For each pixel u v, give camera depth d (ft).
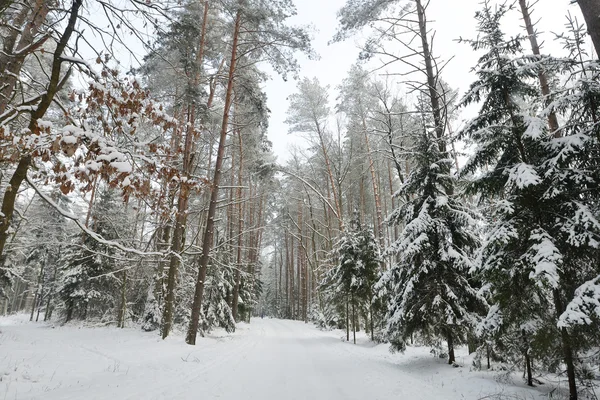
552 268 17.26
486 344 27.40
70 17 15.58
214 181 50.57
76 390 19.07
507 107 23.49
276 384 24.98
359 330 77.46
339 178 93.35
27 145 12.10
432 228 33.32
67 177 11.75
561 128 20.81
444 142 39.40
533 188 20.83
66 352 31.99
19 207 53.36
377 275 60.70
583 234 17.95
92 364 27.12
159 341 44.29
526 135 20.76
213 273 70.33
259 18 48.52
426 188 36.37
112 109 14.47
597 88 18.43
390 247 35.76
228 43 53.78
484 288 23.32
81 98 13.73
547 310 21.53
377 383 25.84
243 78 53.21
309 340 63.46
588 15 18.20
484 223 33.32
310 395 21.98
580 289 16.30
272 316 220.02
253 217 111.75
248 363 34.53
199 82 47.88
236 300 89.35
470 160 24.71
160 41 20.43
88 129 13.12
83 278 72.74
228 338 58.90
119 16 17.02
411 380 26.94
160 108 15.58
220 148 51.57
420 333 34.24
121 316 67.92
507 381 24.08
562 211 20.63
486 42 24.86
